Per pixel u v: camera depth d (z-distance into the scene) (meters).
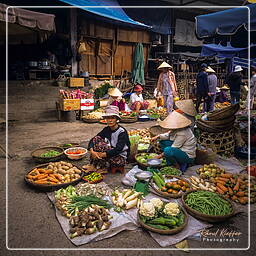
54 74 10.30
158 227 2.48
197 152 4.18
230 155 4.68
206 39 5.42
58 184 3.25
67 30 11.02
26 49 11.45
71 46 10.87
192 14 16.94
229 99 12.56
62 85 9.62
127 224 2.58
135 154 4.39
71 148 4.55
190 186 3.24
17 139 5.97
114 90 8.16
